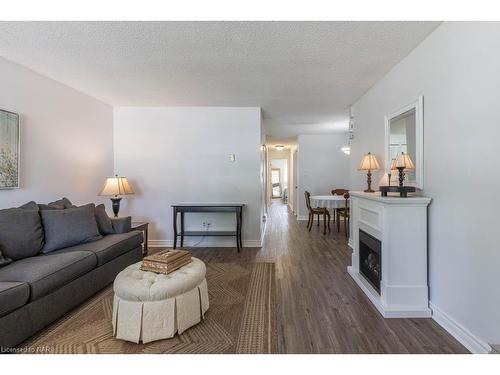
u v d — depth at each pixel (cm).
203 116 450
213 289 277
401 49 241
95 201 403
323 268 341
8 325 168
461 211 184
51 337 191
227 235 427
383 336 192
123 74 303
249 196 451
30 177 292
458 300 188
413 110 242
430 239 220
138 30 212
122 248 297
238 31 213
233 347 181
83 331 199
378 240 244
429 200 215
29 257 234
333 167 742
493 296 159
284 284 289
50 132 318
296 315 223
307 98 394
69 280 217
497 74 155
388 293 222
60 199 329
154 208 457
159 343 185
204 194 454
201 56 256
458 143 186
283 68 284
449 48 194
